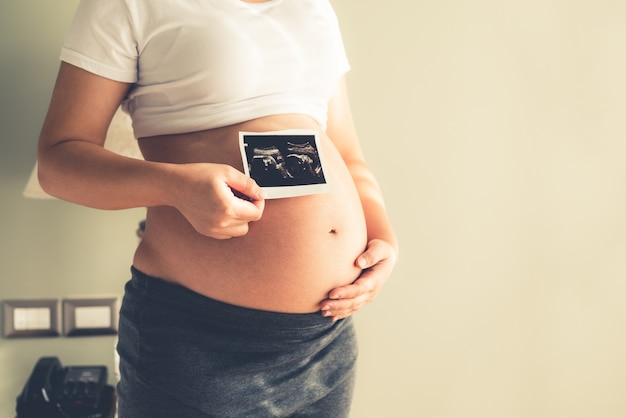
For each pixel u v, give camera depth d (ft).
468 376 7.38
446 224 7.16
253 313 3.76
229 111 3.89
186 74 3.80
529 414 7.55
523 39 7.09
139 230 5.57
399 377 7.26
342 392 4.29
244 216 3.43
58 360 6.40
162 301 3.79
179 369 3.70
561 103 7.23
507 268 7.32
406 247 7.13
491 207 7.22
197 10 3.78
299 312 3.91
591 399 7.61
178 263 3.79
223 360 3.76
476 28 6.98
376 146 6.95
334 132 4.93
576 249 7.43
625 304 7.55
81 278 6.54
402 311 7.18
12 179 6.34
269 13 4.03
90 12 3.70
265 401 3.90
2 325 6.47
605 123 7.31
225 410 3.78
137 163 3.53
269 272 3.76
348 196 4.18
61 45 6.28
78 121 3.75
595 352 7.57
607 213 7.43
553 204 7.33
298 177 3.86
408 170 7.04
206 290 3.76
